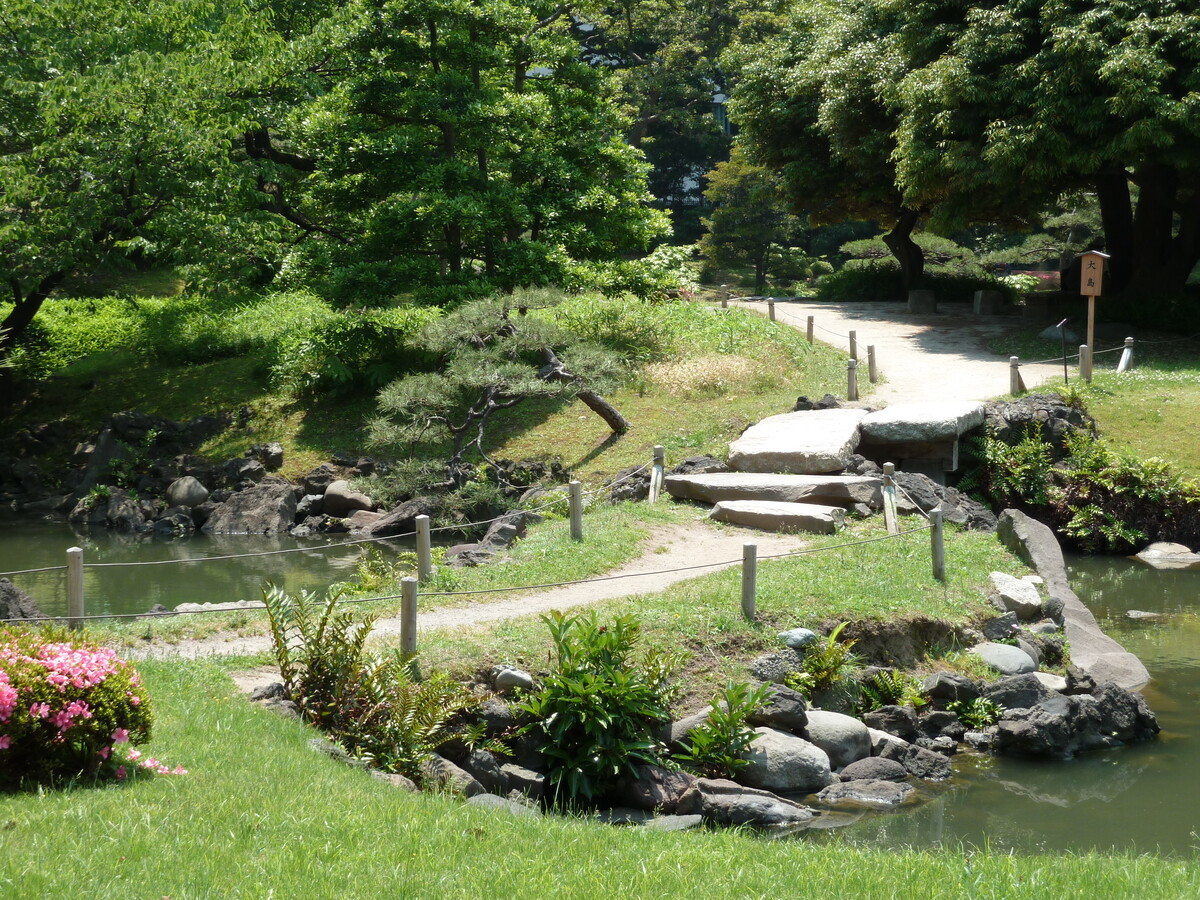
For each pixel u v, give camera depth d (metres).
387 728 9.66
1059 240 56.91
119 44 28.83
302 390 29.39
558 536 16.70
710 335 29.06
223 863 6.02
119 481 26.72
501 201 28.56
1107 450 21.45
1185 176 31.39
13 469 27.97
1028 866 7.14
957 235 64.38
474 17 28.44
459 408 27.08
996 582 15.12
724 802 9.88
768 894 6.22
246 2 31.58
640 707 10.37
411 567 16.97
